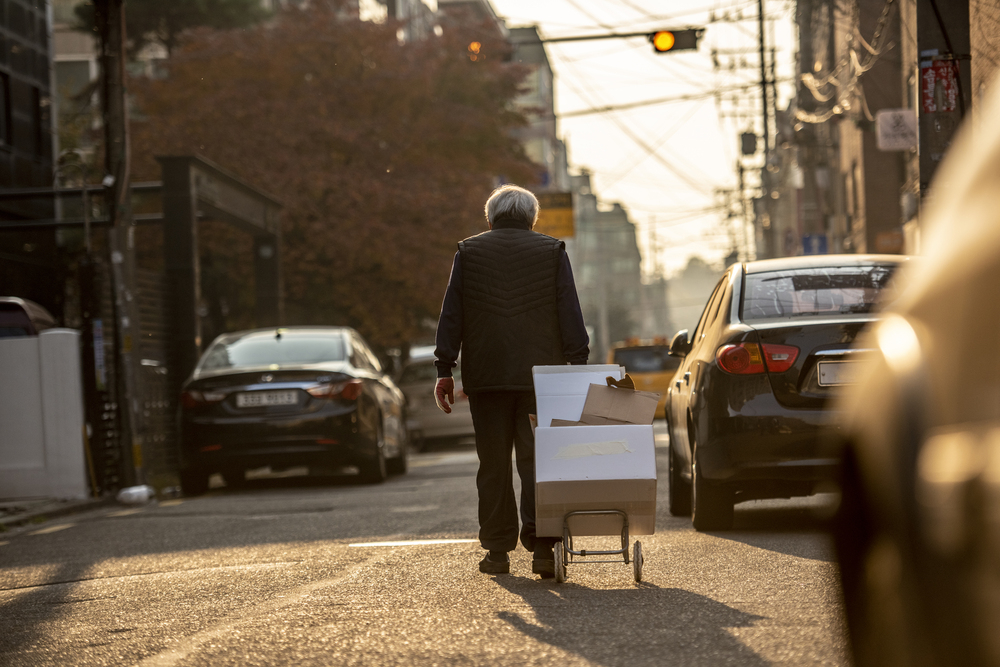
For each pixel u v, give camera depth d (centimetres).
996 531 275
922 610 311
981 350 285
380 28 4950
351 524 1552
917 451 305
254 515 1767
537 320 1043
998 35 2641
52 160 3978
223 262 4641
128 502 2183
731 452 1238
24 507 2050
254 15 6119
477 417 1050
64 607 1002
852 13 4269
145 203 4706
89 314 2336
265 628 830
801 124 5784
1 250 3588
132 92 4984
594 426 966
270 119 4722
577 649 723
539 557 995
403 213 4753
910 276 334
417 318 5109
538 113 5859
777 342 1245
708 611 827
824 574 966
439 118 5162
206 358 2383
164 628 866
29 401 2212
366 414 2284
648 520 966
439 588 976
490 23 5653
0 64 3688
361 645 759
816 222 5831
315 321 4894
